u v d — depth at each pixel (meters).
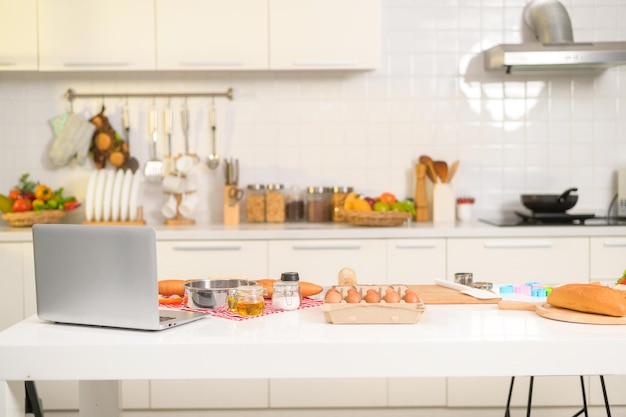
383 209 3.88
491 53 4.20
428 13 4.36
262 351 1.66
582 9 4.37
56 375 1.67
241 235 3.72
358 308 1.84
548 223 3.98
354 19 4.01
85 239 1.80
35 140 4.32
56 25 3.97
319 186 4.38
